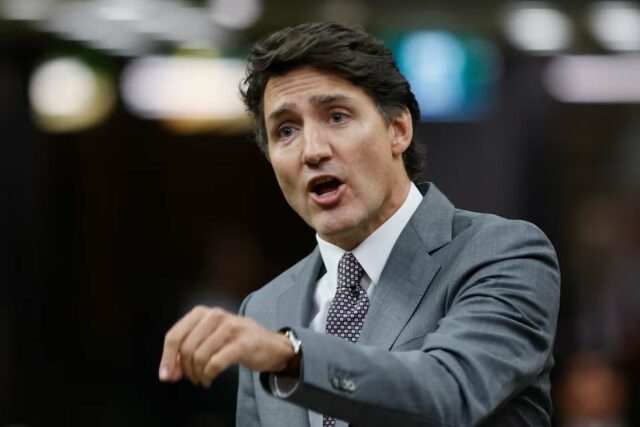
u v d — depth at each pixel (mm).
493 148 19938
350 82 5777
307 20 19125
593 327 20359
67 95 21234
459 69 19484
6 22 19703
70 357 21281
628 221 21062
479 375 4992
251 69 6023
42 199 21609
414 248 5969
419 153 6523
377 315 5820
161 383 19500
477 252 5719
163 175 22094
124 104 21469
